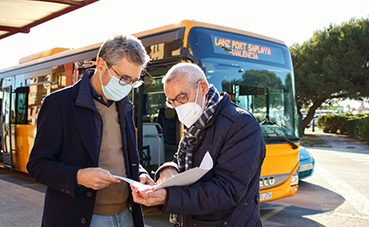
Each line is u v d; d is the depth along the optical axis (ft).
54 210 6.72
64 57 24.23
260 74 18.22
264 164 16.42
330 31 76.23
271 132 17.60
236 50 17.57
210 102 7.00
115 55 6.79
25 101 27.55
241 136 6.56
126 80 7.04
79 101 6.82
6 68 31.30
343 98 81.66
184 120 7.08
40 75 26.32
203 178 6.72
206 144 6.84
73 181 6.25
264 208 19.81
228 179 6.37
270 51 19.04
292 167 17.71
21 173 31.94
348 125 81.35
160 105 19.71
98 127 7.02
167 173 7.34
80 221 6.58
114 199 7.23
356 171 32.09
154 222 17.31
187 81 6.93
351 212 18.67
